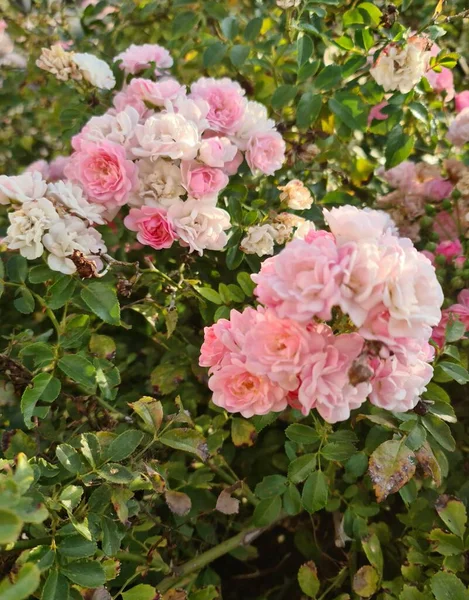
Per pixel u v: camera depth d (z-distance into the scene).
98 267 0.39
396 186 0.53
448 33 0.62
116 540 0.33
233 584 0.50
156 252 0.50
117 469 0.33
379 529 0.43
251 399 0.33
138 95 0.44
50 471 0.33
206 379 0.46
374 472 0.35
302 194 0.46
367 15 0.48
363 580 0.39
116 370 0.41
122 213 0.47
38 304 0.52
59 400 0.45
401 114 0.50
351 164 0.55
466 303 0.44
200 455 0.37
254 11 0.61
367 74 0.52
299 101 0.50
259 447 0.49
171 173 0.41
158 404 0.37
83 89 0.51
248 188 0.50
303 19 0.52
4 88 0.67
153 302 0.46
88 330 0.43
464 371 0.38
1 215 0.52
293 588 0.49
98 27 0.66
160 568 0.39
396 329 0.30
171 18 0.63
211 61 0.51
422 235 0.52
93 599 0.32
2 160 0.65
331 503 0.43
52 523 0.31
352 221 0.31
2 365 0.39
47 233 0.37
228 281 0.49
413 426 0.36
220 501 0.40
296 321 0.30
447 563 0.37
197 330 0.51
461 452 0.46
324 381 0.31
